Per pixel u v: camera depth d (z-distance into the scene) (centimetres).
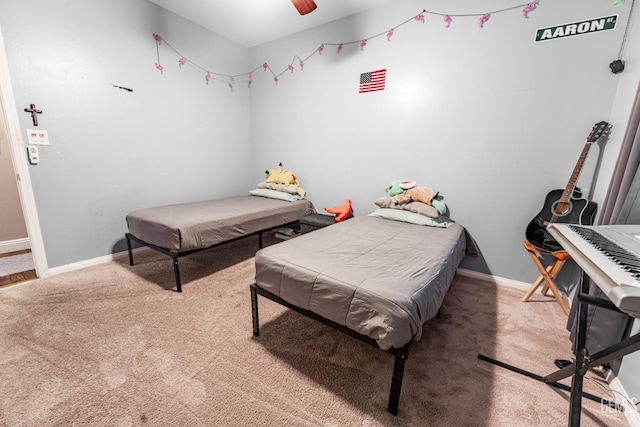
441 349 153
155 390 121
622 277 63
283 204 306
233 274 242
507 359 146
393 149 276
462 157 240
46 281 220
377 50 267
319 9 268
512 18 204
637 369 113
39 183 218
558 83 196
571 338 157
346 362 141
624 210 124
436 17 232
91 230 252
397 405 111
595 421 112
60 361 137
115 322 169
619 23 173
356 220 248
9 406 112
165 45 283
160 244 214
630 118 138
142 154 280
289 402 117
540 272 205
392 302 108
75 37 224
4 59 193
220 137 354
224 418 109
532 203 218
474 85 225
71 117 229
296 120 342
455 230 218
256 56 362
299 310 140
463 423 109
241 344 153
